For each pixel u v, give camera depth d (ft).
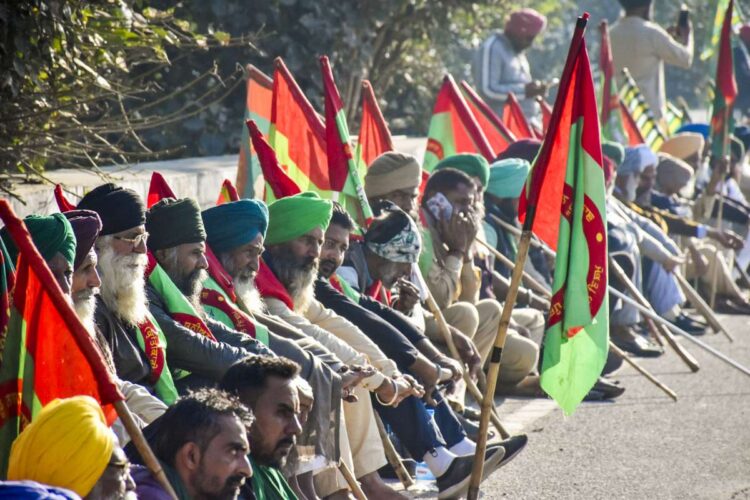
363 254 61.46
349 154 64.59
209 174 77.82
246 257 50.80
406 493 55.83
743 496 56.70
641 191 104.06
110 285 43.09
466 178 69.31
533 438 66.44
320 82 105.70
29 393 34.55
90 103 71.77
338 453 47.16
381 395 50.75
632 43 132.67
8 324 34.60
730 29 111.75
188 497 34.76
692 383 81.35
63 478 29.25
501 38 117.70
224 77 101.60
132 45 68.49
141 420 40.29
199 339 44.93
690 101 273.95
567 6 177.78
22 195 62.59
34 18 60.49
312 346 49.65
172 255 47.06
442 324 61.16
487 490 57.00
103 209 43.11
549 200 50.85
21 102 64.69
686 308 110.52
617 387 76.23
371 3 106.93
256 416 39.63
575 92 49.90
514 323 74.64
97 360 33.73
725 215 116.37
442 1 113.91
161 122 76.43
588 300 50.24
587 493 56.80
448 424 55.98
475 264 75.46
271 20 103.35
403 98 127.54
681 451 64.34
